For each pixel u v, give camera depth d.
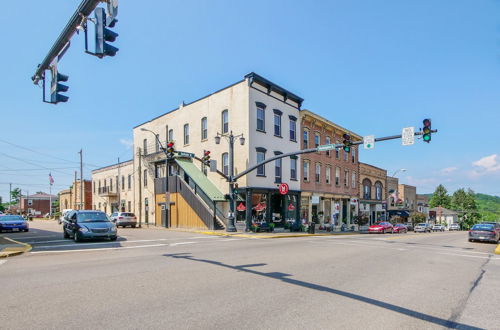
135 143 39.47
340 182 38.19
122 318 5.01
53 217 69.69
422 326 4.93
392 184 52.97
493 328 4.93
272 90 28.30
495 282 8.15
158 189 32.75
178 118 33.09
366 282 7.73
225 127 27.88
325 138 35.75
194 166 30.28
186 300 5.98
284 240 18.91
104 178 47.41
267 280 7.70
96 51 6.75
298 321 4.99
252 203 25.66
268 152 27.23
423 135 15.29
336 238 21.69
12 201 96.88
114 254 12.20
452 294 6.84
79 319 4.95
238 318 5.07
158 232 24.45
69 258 11.14
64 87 8.84
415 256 12.97
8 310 5.36
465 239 26.48
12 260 10.81
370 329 4.73
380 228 34.56
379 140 16.78
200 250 13.44
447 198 101.44
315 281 7.71
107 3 6.51
